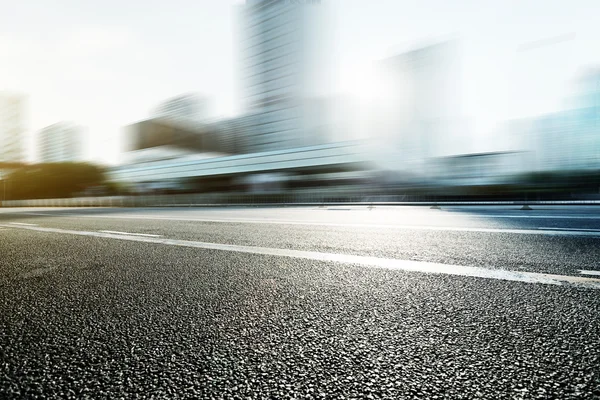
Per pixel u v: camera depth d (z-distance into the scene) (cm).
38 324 147
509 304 156
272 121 4528
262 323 142
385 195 2009
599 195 1473
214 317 151
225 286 204
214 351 116
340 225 572
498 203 1403
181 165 3528
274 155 2750
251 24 5212
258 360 109
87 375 102
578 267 225
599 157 1644
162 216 1013
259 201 2438
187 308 165
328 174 2391
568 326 128
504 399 83
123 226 662
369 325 136
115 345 123
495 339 119
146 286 209
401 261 263
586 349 109
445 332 127
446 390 88
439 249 311
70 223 795
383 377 96
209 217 891
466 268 231
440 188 1855
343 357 109
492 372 96
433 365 102
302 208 1505
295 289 194
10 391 94
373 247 336
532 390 87
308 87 4678
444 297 170
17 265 289
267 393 90
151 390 93
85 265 281
